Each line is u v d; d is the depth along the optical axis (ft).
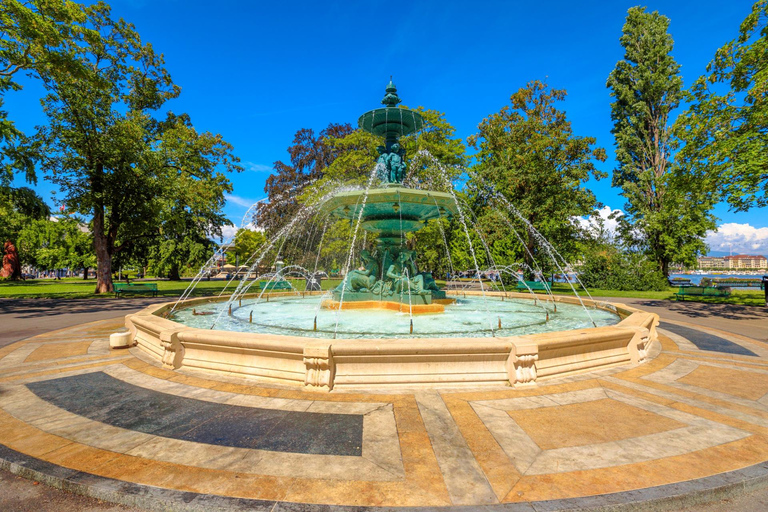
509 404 14.74
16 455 10.90
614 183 134.00
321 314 33.71
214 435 12.16
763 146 41.39
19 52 55.72
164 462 10.52
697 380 18.03
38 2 50.85
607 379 17.98
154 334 21.88
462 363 16.79
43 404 14.90
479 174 99.96
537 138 93.45
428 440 11.85
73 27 55.31
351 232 88.53
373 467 10.30
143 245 156.87
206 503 8.69
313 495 9.04
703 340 28.78
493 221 93.86
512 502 8.79
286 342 16.74
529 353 16.67
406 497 8.98
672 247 112.88
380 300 37.50
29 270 311.68
